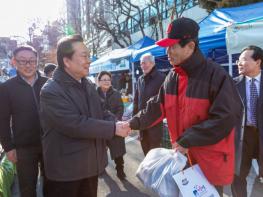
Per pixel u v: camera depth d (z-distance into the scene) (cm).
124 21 3108
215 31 673
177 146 225
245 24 525
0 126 355
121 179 550
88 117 255
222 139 221
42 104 252
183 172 229
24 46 363
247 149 375
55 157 253
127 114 672
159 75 476
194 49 229
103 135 249
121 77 1931
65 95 248
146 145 491
